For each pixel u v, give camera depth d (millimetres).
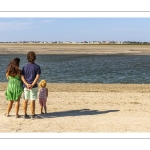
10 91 7949
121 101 10586
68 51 77438
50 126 7145
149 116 8266
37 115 8117
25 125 7234
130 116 8250
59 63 41344
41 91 8469
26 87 7867
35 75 7895
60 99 10906
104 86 16047
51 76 25297
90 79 23359
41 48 90000
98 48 93312
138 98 11305
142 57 59125
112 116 8242
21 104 9953
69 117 8125
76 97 11375
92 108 9344
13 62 7934
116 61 47344
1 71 29375
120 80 22844
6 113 8414
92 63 42375
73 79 23297
